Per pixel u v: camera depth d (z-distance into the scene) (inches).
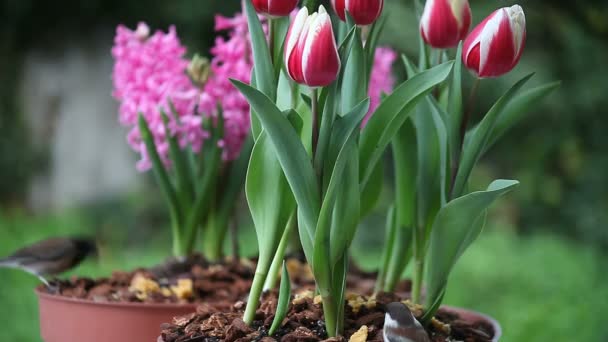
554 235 174.7
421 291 55.2
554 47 168.6
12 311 102.4
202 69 61.9
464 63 46.1
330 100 43.7
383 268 55.3
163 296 55.1
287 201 45.6
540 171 184.4
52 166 209.3
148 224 187.3
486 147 49.3
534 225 183.3
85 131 203.9
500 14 45.0
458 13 46.8
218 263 60.8
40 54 210.1
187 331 46.3
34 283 107.7
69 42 207.0
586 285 123.8
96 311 51.9
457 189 47.2
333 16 61.4
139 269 58.6
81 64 206.2
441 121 47.8
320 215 43.4
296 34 42.9
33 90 210.4
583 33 168.4
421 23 47.8
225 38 177.0
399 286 58.3
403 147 52.4
